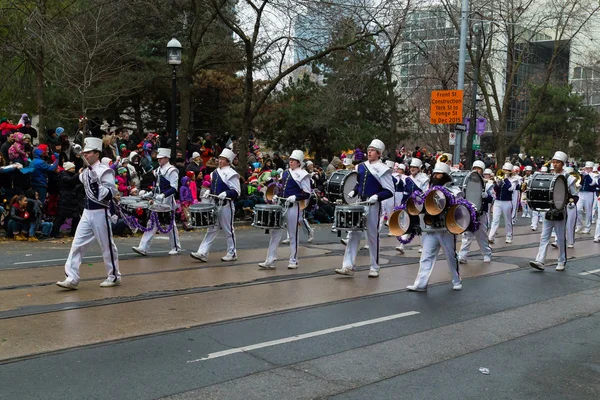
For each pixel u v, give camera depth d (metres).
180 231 17.05
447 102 23.39
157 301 8.70
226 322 7.80
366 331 7.69
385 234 17.69
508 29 29.09
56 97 26.22
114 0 21.53
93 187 9.12
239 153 21.53
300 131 31.81
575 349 7.35
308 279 10.73
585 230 19.95
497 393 5.85
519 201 25.92
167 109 30.80
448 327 8.05
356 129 31.97
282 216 11.36
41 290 9.05
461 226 9.79
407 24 25.19
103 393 5.46
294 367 6.31
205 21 22.20
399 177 16.94
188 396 5.46
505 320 8.54
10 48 20.92
